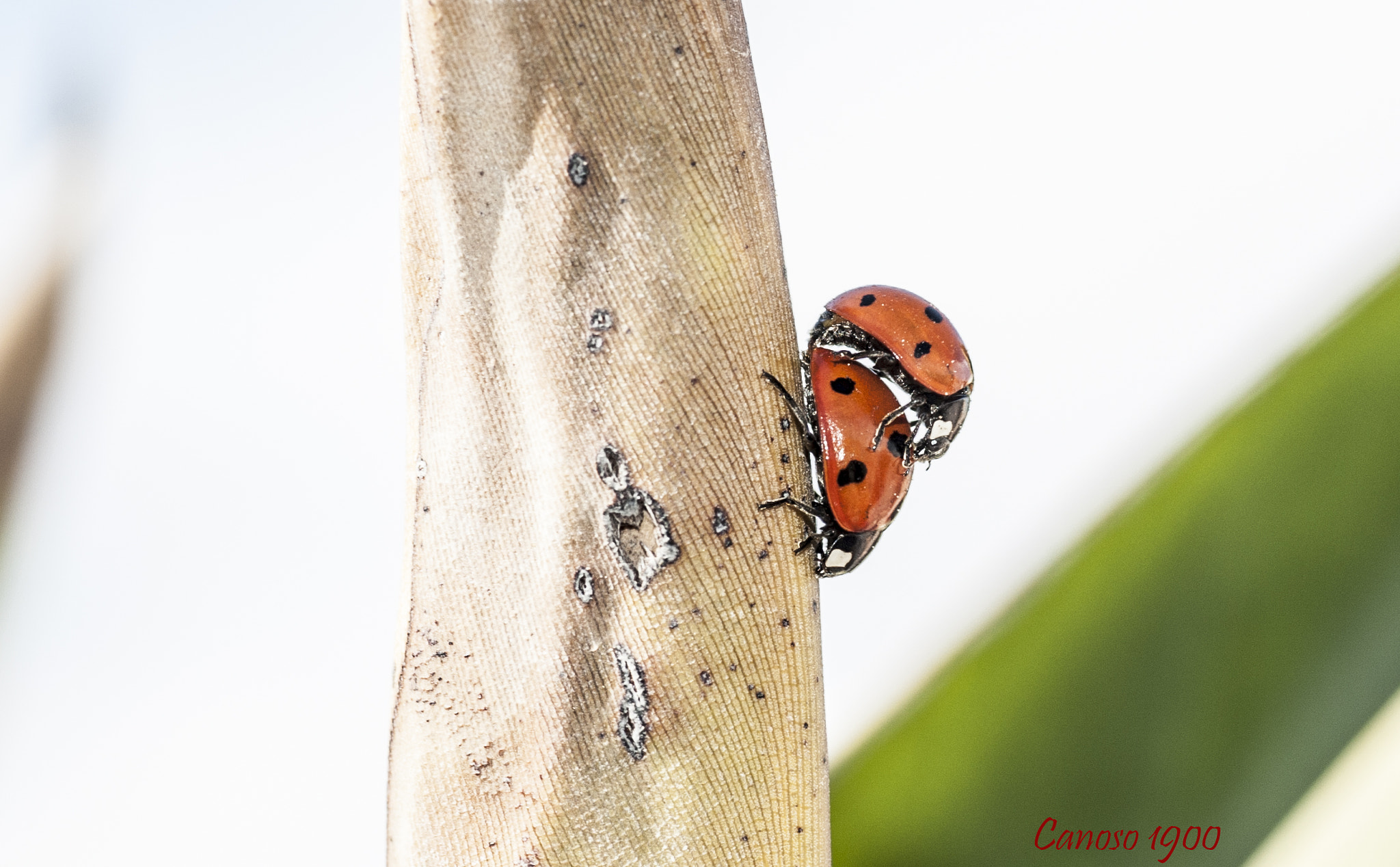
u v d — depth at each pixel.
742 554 0.12
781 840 0.12
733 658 0.12
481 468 0.12
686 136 0.12
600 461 0.12
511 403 0.12
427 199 0.12
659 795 0.12
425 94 0.12
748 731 0.12
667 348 0.12
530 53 0.12
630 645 0.12
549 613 0.12
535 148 0.12
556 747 0.12
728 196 0.12
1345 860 0.12
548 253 0.12
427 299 0.12
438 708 0.12
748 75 0.12
